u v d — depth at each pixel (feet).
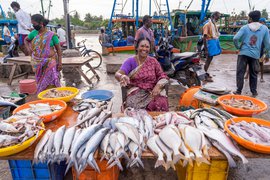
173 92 16.61
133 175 7.35
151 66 9.11
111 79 20.94
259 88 17.29
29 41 12.12
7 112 8.35
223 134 5.69
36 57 11.07
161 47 16.34
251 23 13.70
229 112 7.93
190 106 9.65
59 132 5.74
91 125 6.13
